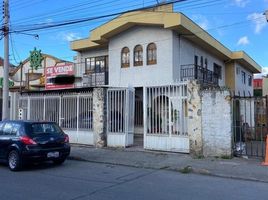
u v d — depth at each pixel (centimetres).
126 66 2427
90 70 2803
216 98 1317
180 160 1280
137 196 798
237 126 1336
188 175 1069
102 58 2734
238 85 3553
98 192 839
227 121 1296
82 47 2766
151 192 839
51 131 1234
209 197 790
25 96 1977
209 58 2941
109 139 1634
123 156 1400
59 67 2848
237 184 937
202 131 1345
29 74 3150
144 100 1508
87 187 896
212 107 1326
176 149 1423
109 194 819
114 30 2414
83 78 2745
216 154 1314
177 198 780
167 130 1451
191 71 2359
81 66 2845
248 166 1145
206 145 1335
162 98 1464
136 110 2256
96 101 1659
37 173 1112
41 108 1902
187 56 2441
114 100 1630
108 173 1105
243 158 1288
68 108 1788
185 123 1403
